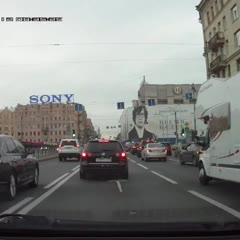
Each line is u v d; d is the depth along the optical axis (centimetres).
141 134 7731
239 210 954
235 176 1146
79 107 5719
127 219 806
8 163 1148
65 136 11519
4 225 476
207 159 1451
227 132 1211
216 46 5653
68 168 2584
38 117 11906
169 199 1144
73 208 995
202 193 1279
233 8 5178
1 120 12200
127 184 1558
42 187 1477
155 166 2708
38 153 4425
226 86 1221
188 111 8112
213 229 470
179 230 465
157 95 10638
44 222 494
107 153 1739
